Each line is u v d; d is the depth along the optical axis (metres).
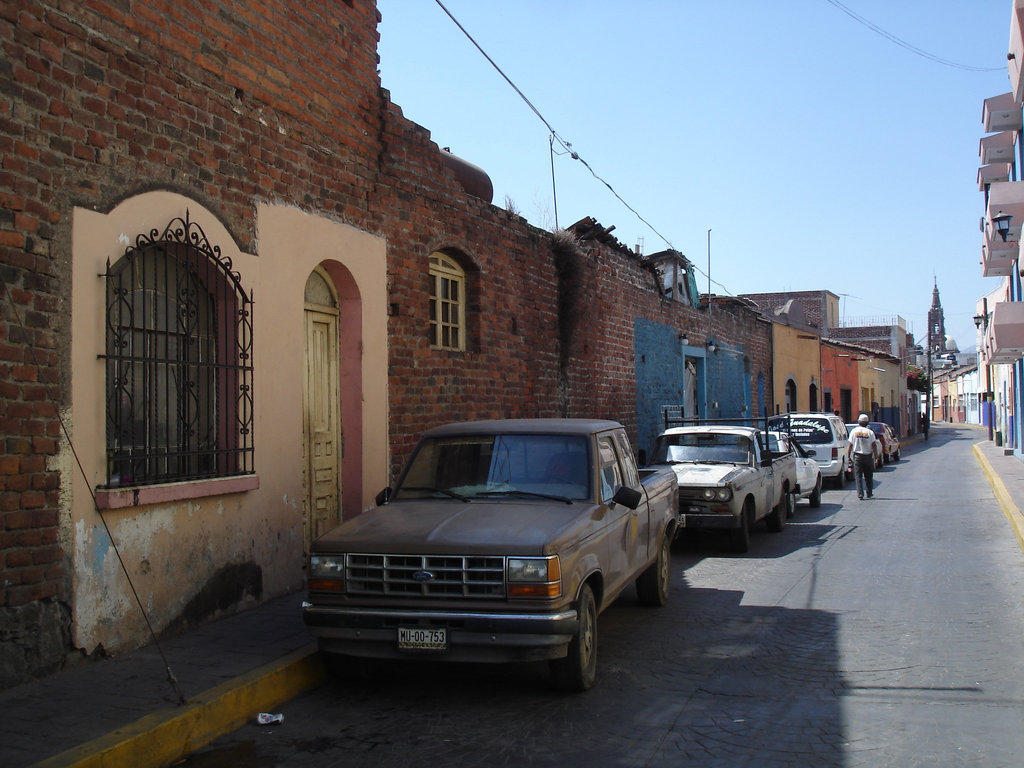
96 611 6.05
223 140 7.54
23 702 5.17
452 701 5.91
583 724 5.42
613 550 6.75
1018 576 10.08
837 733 5.20
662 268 22.59
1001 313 18.38
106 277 6.18
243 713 5.48
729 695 5.96
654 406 20.08
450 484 6.98
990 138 22.42
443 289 11.72
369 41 9.99
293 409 8.39
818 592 9.38
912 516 16.09
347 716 5.63
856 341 64.06
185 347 6.90
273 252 8.15
